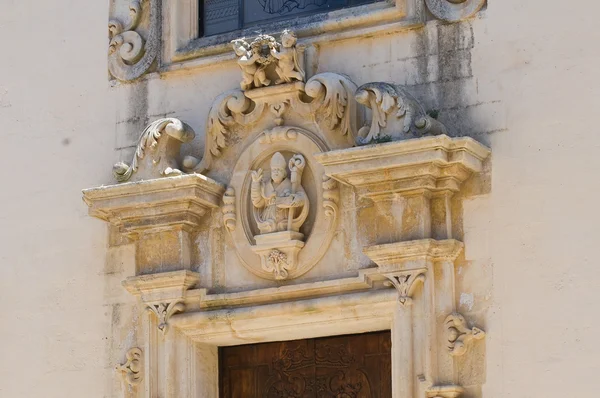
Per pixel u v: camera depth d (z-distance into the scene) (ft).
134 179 153.58
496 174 142.20
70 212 161.07
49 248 161.27
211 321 150.51
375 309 144.05
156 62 160.04
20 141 164.55
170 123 152.56
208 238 152.87
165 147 153.17
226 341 152.56
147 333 153.38
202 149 155.94
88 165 161.27
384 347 148.25
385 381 147.54
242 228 151.12
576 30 141.38
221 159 153.58
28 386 159.53
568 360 136.56
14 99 165.68
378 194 143.54
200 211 152.35
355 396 148.87
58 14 165.78
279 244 148.25
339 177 144.05
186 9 160.35
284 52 148.87
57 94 164.04
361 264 145.79
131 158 159.53
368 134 144.05
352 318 145.59
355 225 146.61
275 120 151.33
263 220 149.69
